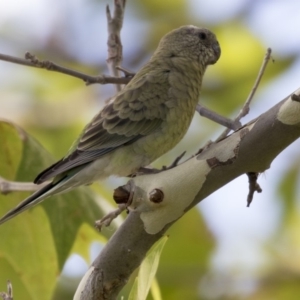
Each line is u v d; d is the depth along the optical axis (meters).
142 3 14.74
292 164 14.16
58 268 10.80
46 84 15.12
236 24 14.38
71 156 9.47
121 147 9.81
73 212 10.88
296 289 13.52
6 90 15.03
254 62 14.02
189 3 14.74
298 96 6.70
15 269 11.20
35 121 14.74
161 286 13.42
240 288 13.55
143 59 14.84
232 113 13.87
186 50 10.78
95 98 15.02
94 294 7.57
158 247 7.45
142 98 9.98
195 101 10.55
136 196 7.17
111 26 10.52
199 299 13.44
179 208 7.19
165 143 10.09
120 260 7.48
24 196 11.04
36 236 11.20
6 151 11.02
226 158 7.03
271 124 6.86
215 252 13.77
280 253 13.88
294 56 14.00
